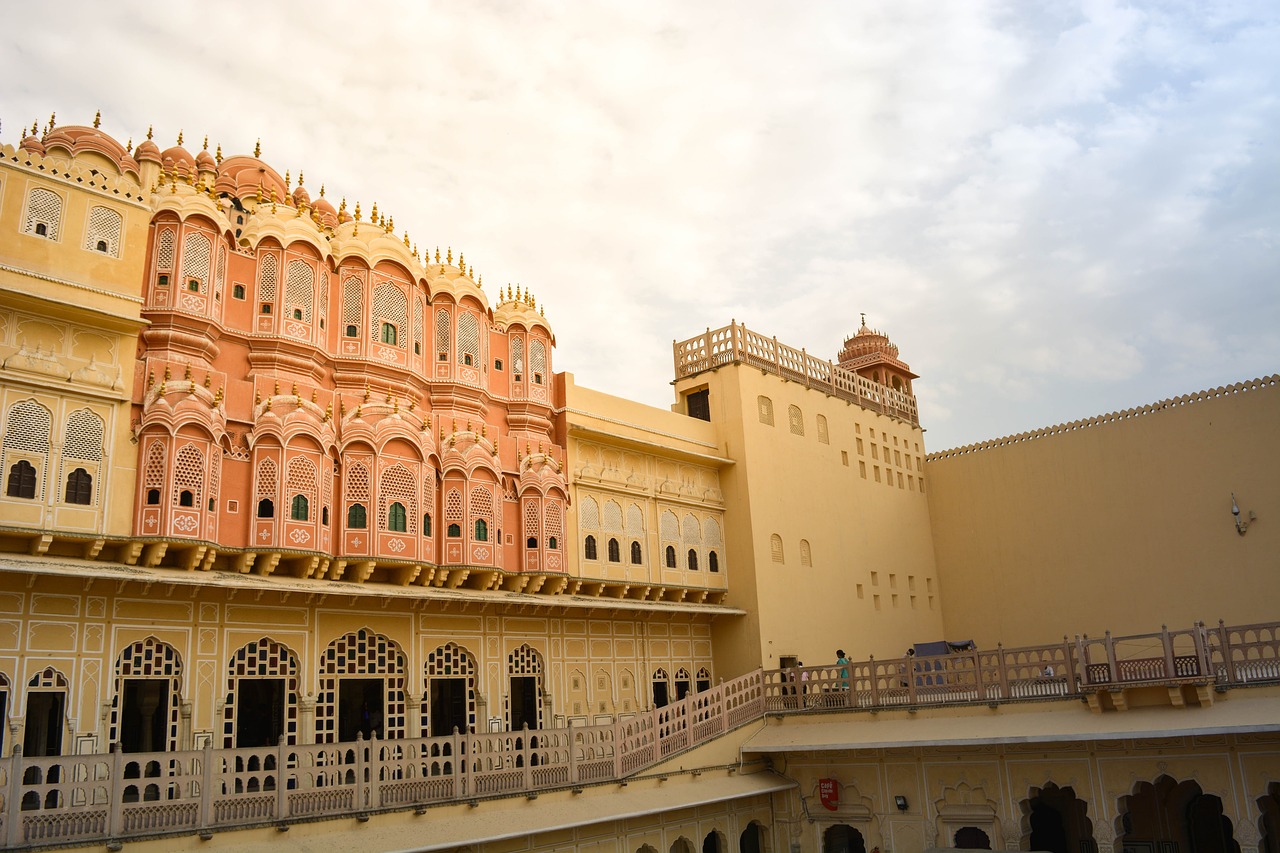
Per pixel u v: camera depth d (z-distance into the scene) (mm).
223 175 24828
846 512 33062
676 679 26828
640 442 26375
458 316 23125
